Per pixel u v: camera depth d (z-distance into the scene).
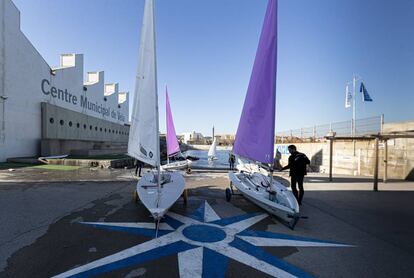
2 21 17.42
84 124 28.38
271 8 6.62
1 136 17.62
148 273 3.67
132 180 12.36
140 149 6.93
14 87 18.66
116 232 5.29
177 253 4.33
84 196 8.69
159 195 6.31
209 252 4.40
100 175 14.03
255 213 6.90
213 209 7.28
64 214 6.55
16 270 3.70
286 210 5.66
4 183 10.98
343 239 5.13
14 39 18.53
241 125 8.12
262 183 8.01
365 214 6.91
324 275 3.74
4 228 5.45
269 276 3.67
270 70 6.62
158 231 5.38
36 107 21.03
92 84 32.66
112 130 38.09
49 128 22.00
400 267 4.01
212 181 12.77
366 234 5.42
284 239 5.08
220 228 5.66
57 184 10.93
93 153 25.73
